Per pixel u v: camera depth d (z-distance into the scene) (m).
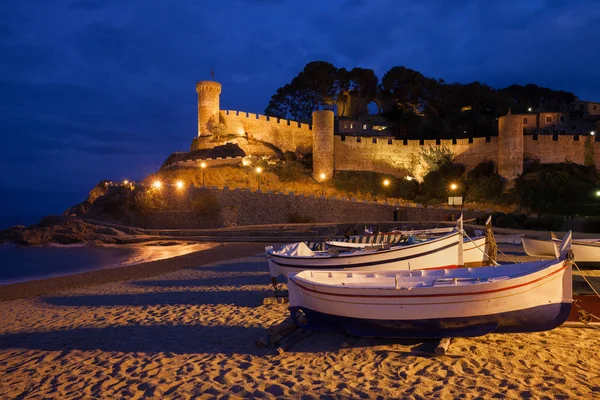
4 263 30.55
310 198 49.34
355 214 48.41
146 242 42.81
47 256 35.12
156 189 54.41
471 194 56.03
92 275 21.17
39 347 8.73
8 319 11.73
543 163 57.50
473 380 6.11
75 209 70.94
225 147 65.50
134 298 13.96
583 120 71.38
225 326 9.71
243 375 6.68
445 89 81.19
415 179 62.34
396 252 12.09
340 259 12.24
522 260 18.72
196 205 51.25
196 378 6.62
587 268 15.66
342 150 63.44
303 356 7.45
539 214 45.94
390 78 81.00
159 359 7.62
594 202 50.91
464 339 7.96
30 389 6.47
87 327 10.25
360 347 7.72
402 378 6.29
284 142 69.00
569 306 7.20
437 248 12.35
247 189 50.56
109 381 6.66
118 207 56.75
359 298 7.58
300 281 8.09
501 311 7.22
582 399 5.40
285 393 5.93
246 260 23.70
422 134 74.75
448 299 7.23
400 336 7.64
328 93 82.81
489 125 73.31
